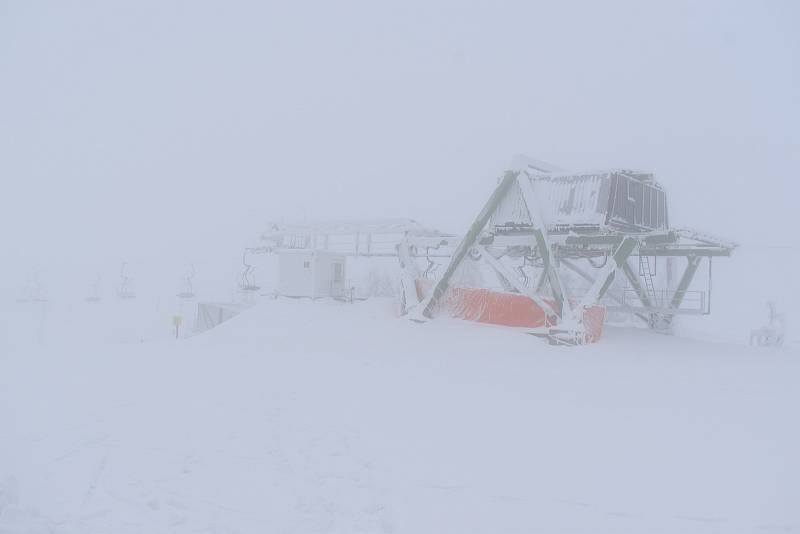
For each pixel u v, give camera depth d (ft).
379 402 39.29
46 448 28.53
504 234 82.64
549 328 73.36
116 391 42.96
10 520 19.62
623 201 74.43
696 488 23.26
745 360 60.75
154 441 29.91
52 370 52.95
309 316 88.28
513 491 23.07
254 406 38.01
